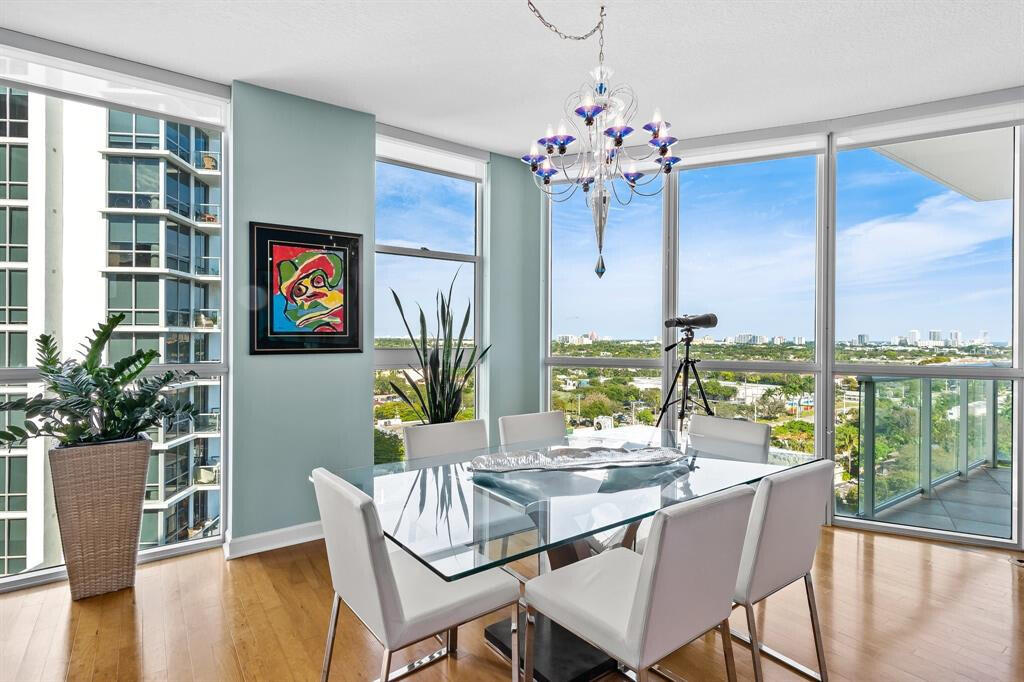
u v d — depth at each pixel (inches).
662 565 55.4
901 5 88.1
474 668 80.0
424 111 134.7
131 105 118.0
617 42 101.2
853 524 139.5
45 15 92.4
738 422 114.5
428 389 144.7
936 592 102.8
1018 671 78.6
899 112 130.7
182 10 91.2
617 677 79.3
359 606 63.7
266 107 121.6
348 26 96.3
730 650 67.5
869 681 76.5
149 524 119.5
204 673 77.7
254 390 121.1
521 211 174.6
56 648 83.4
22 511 106.4
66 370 97.1
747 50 103.7
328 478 67.1
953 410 132.0
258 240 120.7
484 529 65.2
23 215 107.2
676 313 161.3
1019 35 97.3
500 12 91.6
